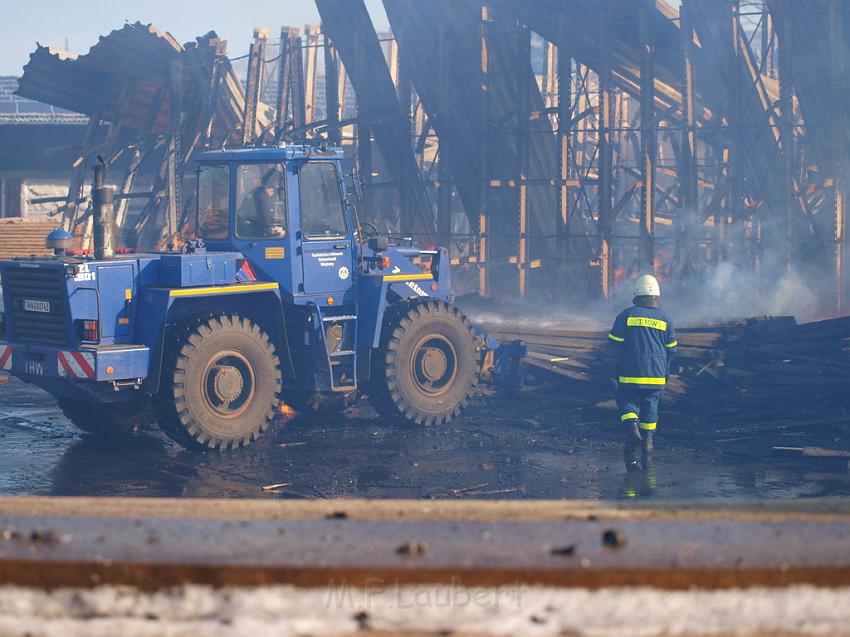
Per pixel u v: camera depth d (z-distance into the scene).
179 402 10.36
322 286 11.89
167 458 10.43
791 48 19.30
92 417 11.29
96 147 30.64
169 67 28.92
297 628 2.13
